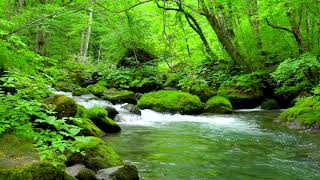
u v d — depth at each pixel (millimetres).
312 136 9352
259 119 13117
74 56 24391
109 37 22047
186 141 8797
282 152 7586
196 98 15367
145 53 22672
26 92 4844
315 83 14516
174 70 22109
